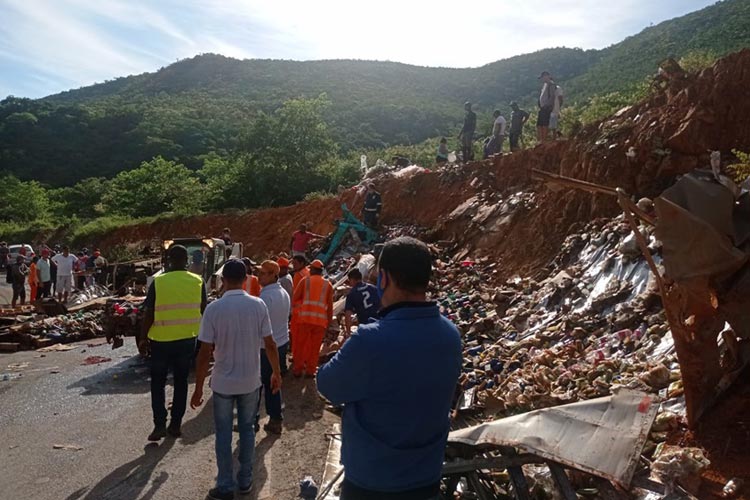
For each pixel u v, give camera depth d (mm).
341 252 18266
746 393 4988
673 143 10633
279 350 8336
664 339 6734
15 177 59406
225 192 34250
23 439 6734
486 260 13609
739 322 4750
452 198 17922
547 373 7090
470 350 9125
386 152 34250
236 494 5363
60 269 19750
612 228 10258
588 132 12828
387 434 2693
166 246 13594
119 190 43781
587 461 4074
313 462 6121
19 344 12578
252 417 5316
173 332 6465
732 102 10312
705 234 4531
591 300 8914
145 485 5516
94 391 8773
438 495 2836
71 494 5340
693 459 4258
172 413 6684
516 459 4324
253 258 26156
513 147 18219
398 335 2707
